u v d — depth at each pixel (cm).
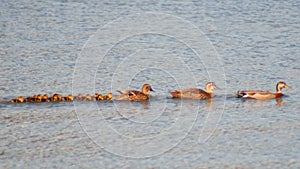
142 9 19388
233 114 11662
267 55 15162
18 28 17500
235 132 10819
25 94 12662
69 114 11581
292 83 13312
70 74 13912
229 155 9956
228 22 18038
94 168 9525
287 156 9875
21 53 15350
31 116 11456
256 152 10031
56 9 19512
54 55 15225
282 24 17712
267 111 11794
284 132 10769
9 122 11181
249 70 14175
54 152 10081
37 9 19488
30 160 9769
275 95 12512
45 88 13038
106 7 19700
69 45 16062
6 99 12331
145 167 9588
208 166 9600
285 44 15975
